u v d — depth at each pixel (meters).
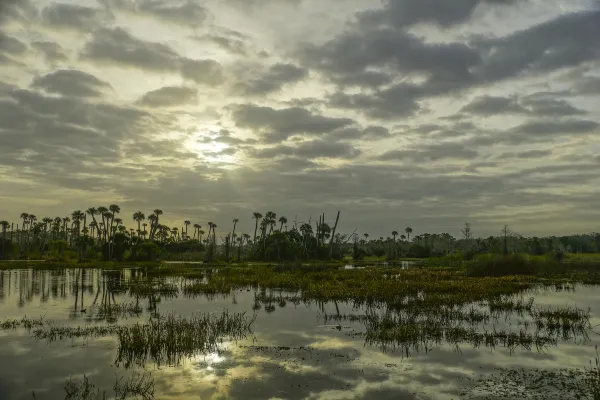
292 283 34.69
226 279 38.19
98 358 13.57
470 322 18.97
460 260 67.94
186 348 14.37
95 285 36.66
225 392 10.62
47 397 10.41
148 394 10.52
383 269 54.66
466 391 10.57
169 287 33.69
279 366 12.70
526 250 91.19
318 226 89.94
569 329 17.52
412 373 12.02
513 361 13.12
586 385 10.90
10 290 32.91
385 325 18.05
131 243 86.06
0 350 14.55
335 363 12.95
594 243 123.88
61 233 147.00
